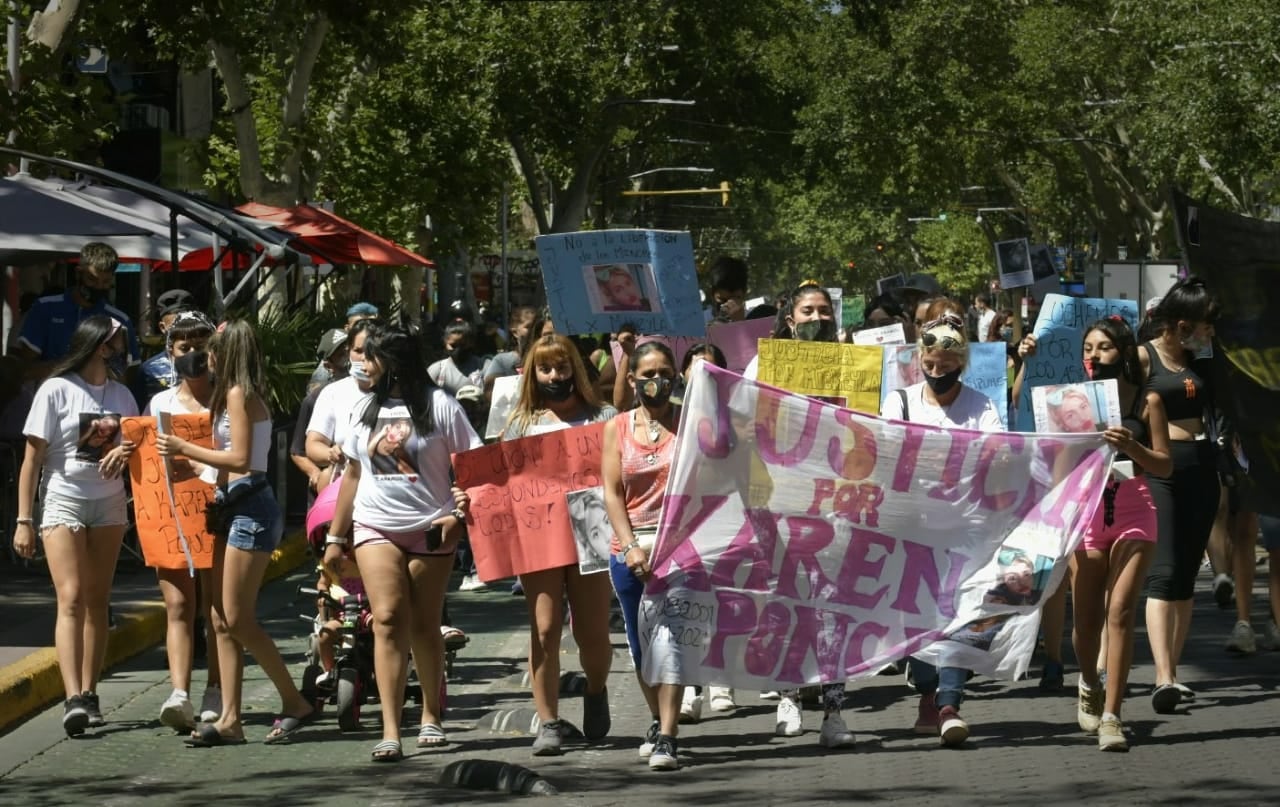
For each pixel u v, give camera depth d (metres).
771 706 9.28
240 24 23.53
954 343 8.05
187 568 8.53
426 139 39.03
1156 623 8.72
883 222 88.62
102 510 8.63
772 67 53.62
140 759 8.01
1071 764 7.62
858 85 52.19
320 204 32.56
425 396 7.85
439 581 8.02
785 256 104.19
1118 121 51.59
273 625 12.00
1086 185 60.28
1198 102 39.72
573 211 49.69
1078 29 49.03
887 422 7.93
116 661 10.55
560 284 10.90
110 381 8.77
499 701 9.42
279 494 16.59
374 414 7.85
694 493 7.78
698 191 56.94
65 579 8.57
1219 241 9.55
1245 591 10.61
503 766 7.37
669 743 7.66
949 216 90.38
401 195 34.81
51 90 17.20
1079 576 8.17
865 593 7.96
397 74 38.66
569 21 44.09
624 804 7.00
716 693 9.21
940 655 7.95
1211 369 9.72
